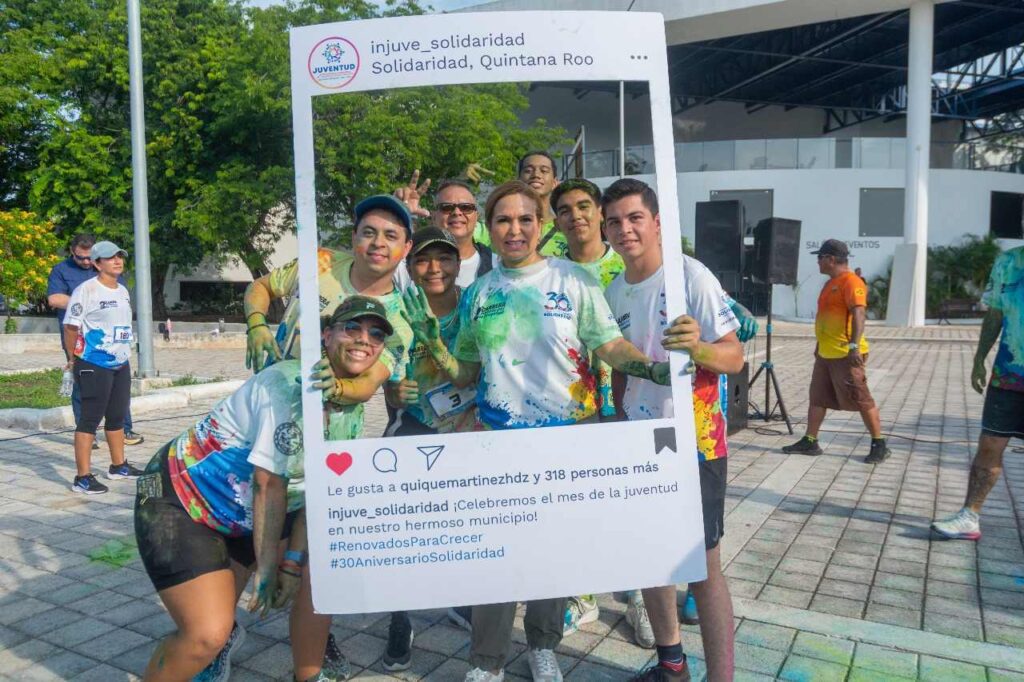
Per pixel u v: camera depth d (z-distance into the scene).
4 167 23.42
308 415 2.19
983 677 2.88
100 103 22.56
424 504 2.23
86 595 3.79
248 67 18.41
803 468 6.21
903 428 7.97
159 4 20.86
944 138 38.91
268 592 2.20
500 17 2.24
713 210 8.41
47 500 5.42
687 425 2.31
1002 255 4.19
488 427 2.61
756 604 3.53
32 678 3.00
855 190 26.86
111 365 5.66
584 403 2.60
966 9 24.91
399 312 2.56
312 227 2.20
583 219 2.98
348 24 2.21
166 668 2.23
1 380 11.41
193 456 2.28
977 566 4.03
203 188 19.38
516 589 2.26
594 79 2.28
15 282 15.10
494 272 2.66
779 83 34.44
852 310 6.18
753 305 27.62
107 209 21.50
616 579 2.29
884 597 3.65
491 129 7.28
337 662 2.95
